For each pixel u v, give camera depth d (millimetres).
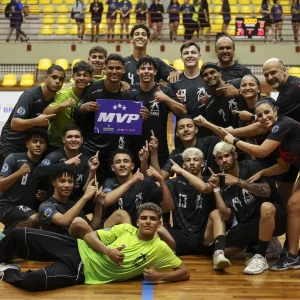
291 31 16719
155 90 5941
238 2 16703
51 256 4684
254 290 4531
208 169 5797
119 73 5621
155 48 15336
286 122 5000
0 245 4762
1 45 15664
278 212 5207
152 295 4395
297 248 5176
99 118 5707
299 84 5285
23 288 4543
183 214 5672
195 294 4418
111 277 4707
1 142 5914
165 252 4754
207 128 6020
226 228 5641
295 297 4359
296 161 5094
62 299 4305
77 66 5703
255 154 5102
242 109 5762
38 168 5375
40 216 5027
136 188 5500
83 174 5566
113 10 15258
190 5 15211
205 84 6062
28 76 14617
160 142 5992
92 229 5137
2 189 5270
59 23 15602
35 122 5480
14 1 15602
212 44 15125
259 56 15375
